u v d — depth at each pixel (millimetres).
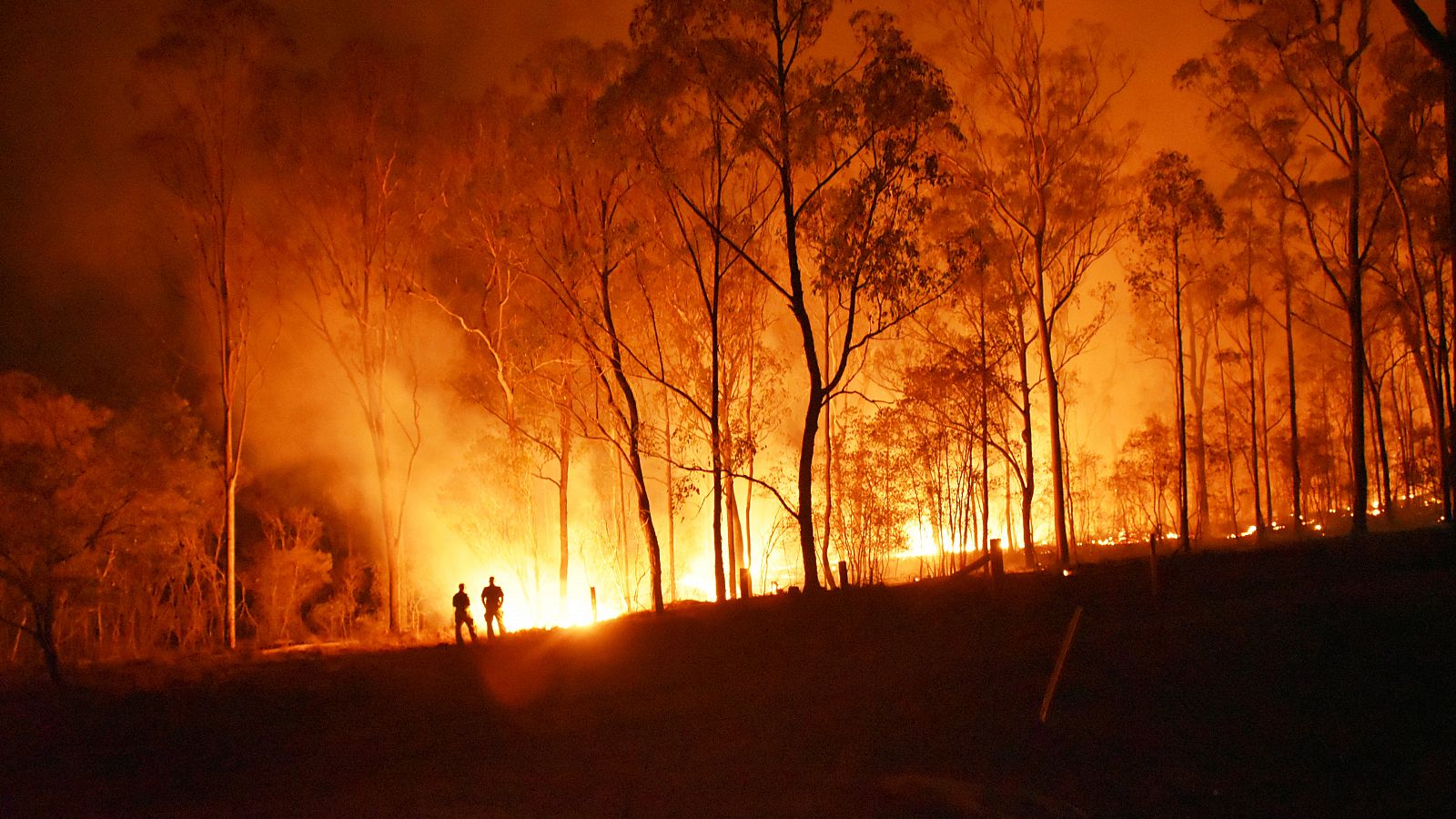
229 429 36625
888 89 24000
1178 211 33031
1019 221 36094
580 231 31969
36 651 34250
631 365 35031
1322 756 10555
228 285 36562
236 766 14914
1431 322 39062
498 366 39469
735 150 25312
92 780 14289
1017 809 9531
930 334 37562
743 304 37750
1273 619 15938
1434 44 16281
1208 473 56188
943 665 16344
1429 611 14781
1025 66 36031
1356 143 30609
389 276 40750
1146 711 12469
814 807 10031
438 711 18344
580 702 17922
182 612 44969
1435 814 9031
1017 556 42406
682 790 11133
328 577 48500
